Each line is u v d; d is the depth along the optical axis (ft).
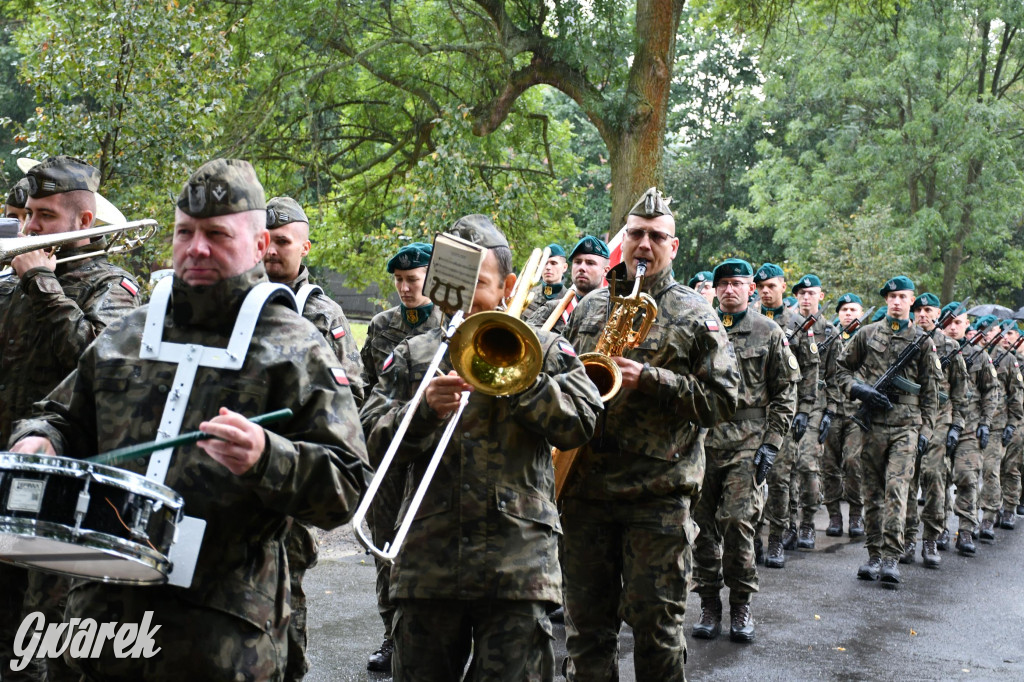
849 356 33.06
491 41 64.34
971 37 110.63
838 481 38.93
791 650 23.17
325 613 23.95
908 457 30.91
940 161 101.86
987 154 103.14
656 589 16.25
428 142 69.72
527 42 63.26
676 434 16.48
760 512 24.02
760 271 32.58
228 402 9.26
